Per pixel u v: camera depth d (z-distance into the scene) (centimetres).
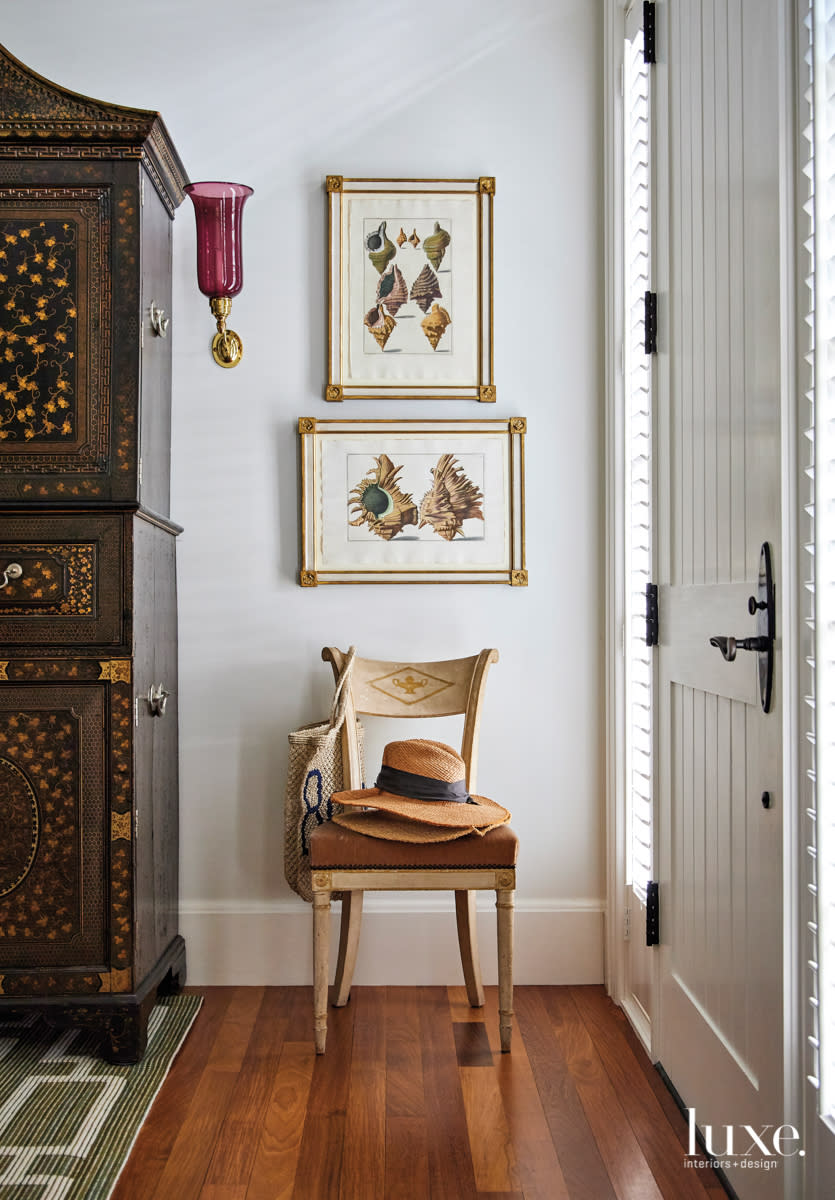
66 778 226
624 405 266
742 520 168
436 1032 241
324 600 278
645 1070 221
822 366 139
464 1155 187
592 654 280
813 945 142
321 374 279
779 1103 149
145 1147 189
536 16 280
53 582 227
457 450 278
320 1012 228
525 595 280
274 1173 181
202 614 277
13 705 226
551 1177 180
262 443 278
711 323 186
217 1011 256
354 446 277
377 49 280
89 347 232
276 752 277
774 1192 151
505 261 280
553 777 279
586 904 278
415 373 279
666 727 218
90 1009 221
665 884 219
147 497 242
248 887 276
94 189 232
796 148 146
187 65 279
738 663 169
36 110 229
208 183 253
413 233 279
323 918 226
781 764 148
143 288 235
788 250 147
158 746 251
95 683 226
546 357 280
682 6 205
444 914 274
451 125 280
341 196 278
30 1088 211
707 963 189
